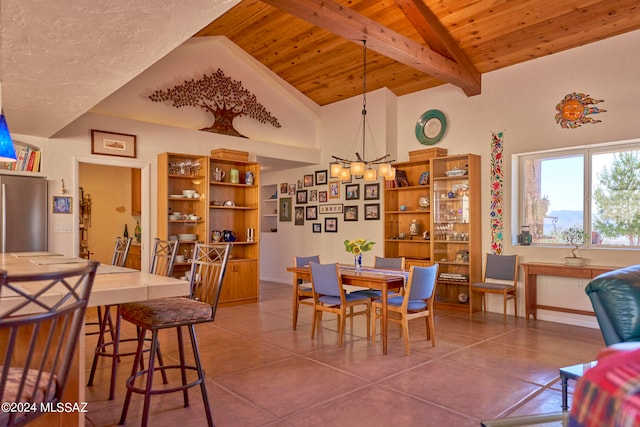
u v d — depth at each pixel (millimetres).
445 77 5520
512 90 5652
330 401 2775
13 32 2264
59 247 5156
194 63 6445
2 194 4750
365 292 4703
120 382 3076
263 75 7238
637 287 2582
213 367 3439
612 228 4996
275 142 7375
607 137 4855
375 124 7008
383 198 6785
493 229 5793
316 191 8000
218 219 6594
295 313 4750
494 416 2562
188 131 6266
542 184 5555
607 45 4871
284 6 3863
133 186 8523
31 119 4152
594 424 1036
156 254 3365
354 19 4293
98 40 2406
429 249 6469
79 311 1259
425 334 4570
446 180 6176
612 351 1308
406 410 2645
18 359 1854
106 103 5637
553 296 5270
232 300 6191
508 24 4984
